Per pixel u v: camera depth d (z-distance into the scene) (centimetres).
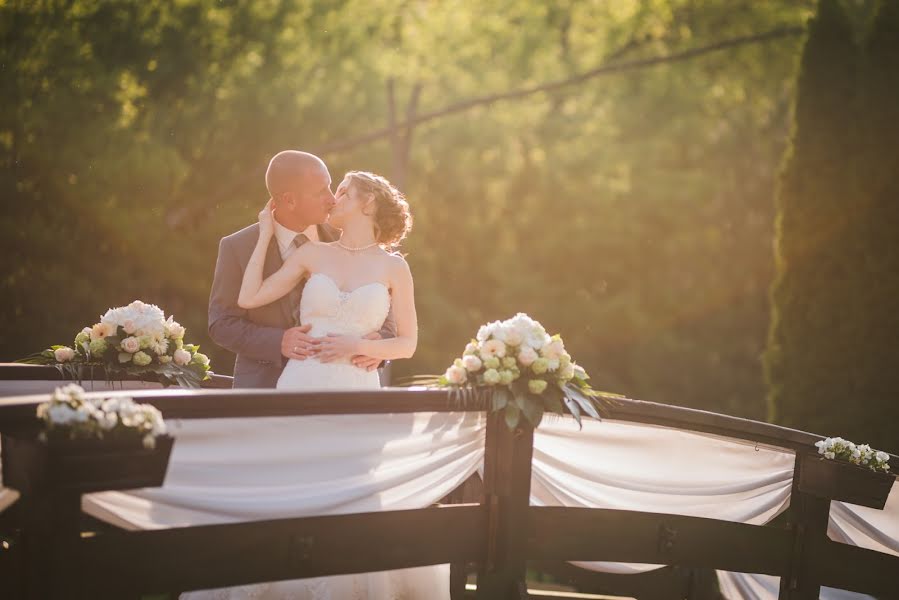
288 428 417
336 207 529
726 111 2061
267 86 1564
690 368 2017
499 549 468
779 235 894
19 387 520
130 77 1358
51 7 1231
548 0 1833
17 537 474
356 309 514
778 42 1831
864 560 573
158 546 386
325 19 1550
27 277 1269
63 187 1273
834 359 848
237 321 538
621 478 532
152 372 551
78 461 345
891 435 816
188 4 1430
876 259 834
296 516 420
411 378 511
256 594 479
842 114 866
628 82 1930
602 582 664
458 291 2030
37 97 1237
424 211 1962
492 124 1939
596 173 2022
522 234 2045
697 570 659
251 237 552
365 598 498
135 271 1445
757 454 564
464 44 1719
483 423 473
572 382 484
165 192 1402
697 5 1866
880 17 859
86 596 367
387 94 1686
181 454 396
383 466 444
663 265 2038
